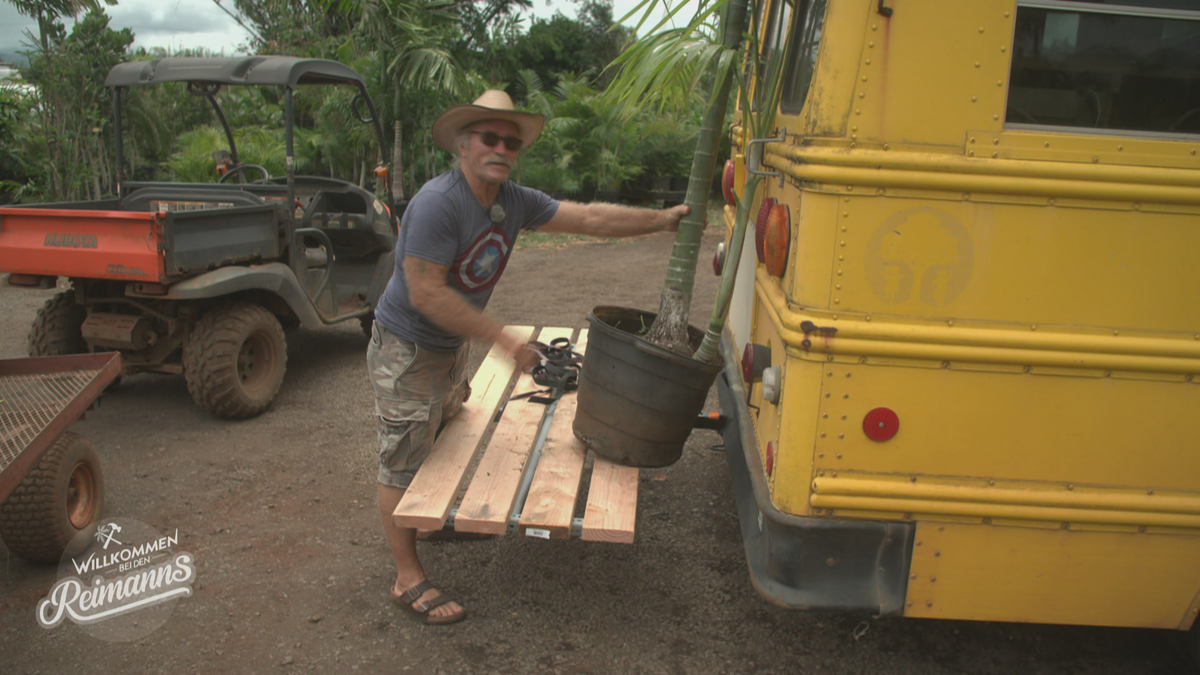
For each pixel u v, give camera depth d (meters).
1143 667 2.50
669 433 2.63
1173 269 1.88
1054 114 1.86
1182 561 2.04
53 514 2.91
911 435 2.00
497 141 2.33
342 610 2.79
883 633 2.67
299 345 6.04
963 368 1.95
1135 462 1.98
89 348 4.73
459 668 2.48
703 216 2.68
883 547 2.09
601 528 2.40
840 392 1.99
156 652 2.56
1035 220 1.87
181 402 4.84
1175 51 1.83
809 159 1.89
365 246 5.70
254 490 3.70
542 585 2.93
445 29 10.82
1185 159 1.83
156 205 5.10
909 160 1.85
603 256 10.14
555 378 3.50
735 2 2.31
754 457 2.50
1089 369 1.93
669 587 2.93
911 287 1.92
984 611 2.11
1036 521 2.03
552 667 2.48
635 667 2.49
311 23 15.34
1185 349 1.89
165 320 4.28
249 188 5.49
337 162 11.67
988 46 1.82
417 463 2.67
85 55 10.15
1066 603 2.09
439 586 2.92
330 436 4.34
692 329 2.86
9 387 2.94
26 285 4.25
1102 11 1.81
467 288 2.58
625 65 2.46
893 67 1.84
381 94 10.37
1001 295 1.91
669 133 14.38
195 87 5.53
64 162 10.12
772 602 2.13
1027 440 1.98
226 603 2.82
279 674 2.45
